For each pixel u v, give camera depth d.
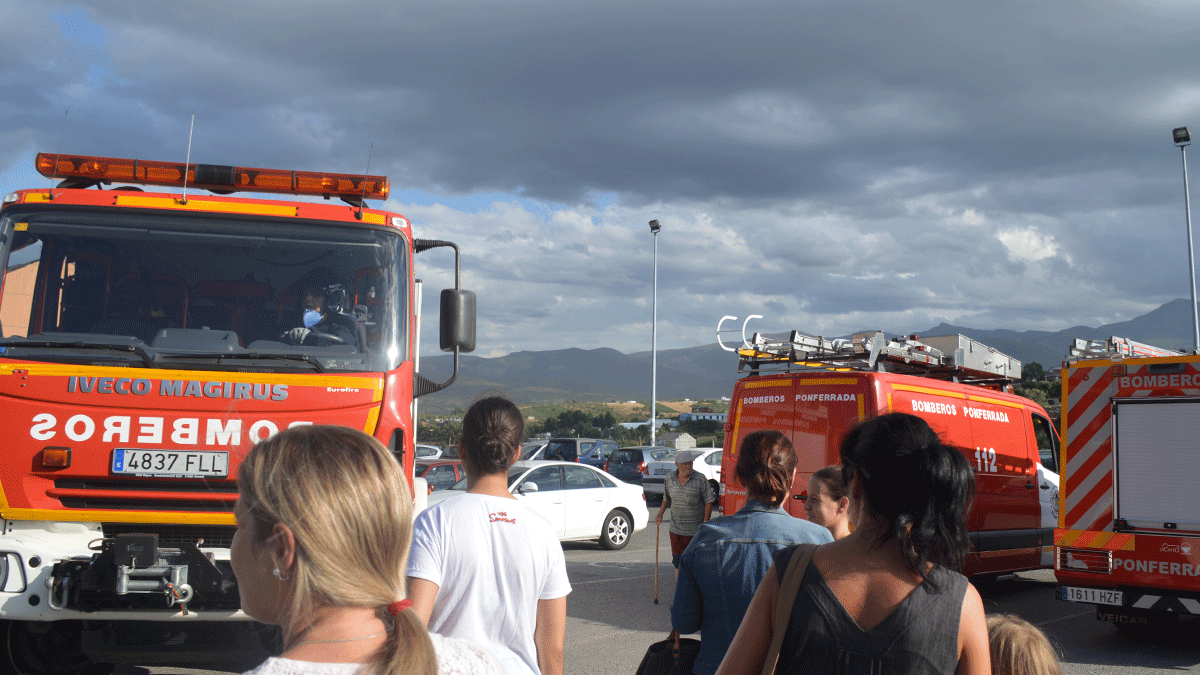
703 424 66.88
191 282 5.80
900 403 9.37
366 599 1.43
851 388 9.34
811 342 10.20
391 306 5.94
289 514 1.40
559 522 14.62
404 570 1.54
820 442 9.45
